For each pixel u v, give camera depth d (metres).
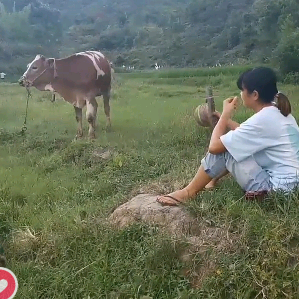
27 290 1.90
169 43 26.88
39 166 3.79
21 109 7.20
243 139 2.02
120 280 1.91
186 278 1.86
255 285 1.68
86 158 3.86
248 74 2.11
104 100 5.20
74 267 2.04
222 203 2.11
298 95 7.27
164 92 9.42
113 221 2.30
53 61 4.76
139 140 4.34
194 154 3.57
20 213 2.71
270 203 2.02
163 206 2.21
